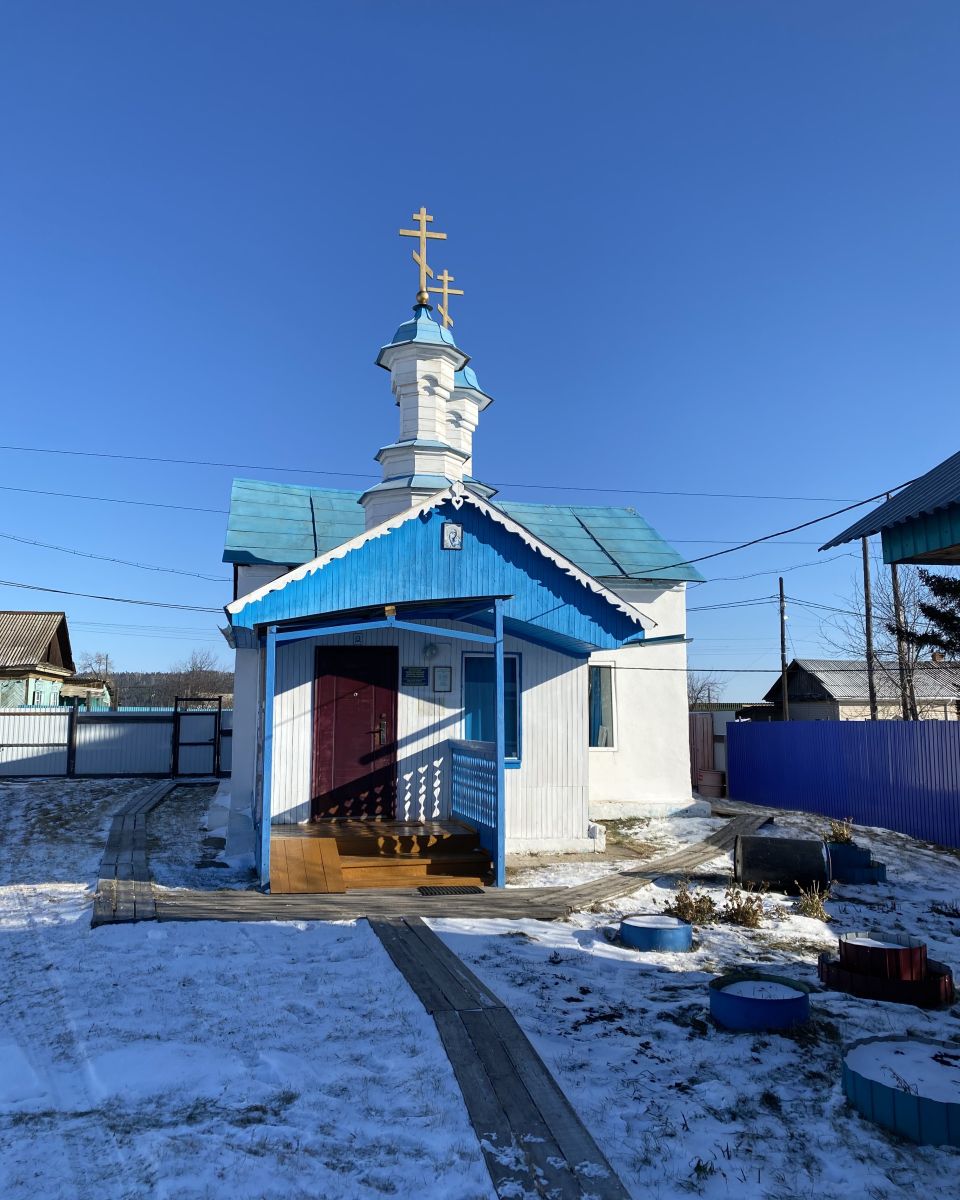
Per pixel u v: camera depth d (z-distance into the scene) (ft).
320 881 33.24
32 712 69.15
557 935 27.50
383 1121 14.93
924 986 21.59
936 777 53.83
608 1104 15.66
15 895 32.22
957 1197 12.94
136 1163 13.56
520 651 44.73
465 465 58.23
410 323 53.01
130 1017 19.65
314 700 41.86
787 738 69.36
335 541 51.70
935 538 28.58
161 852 40.45
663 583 56.59
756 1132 14.80
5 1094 16.06
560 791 44.19
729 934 28.17
